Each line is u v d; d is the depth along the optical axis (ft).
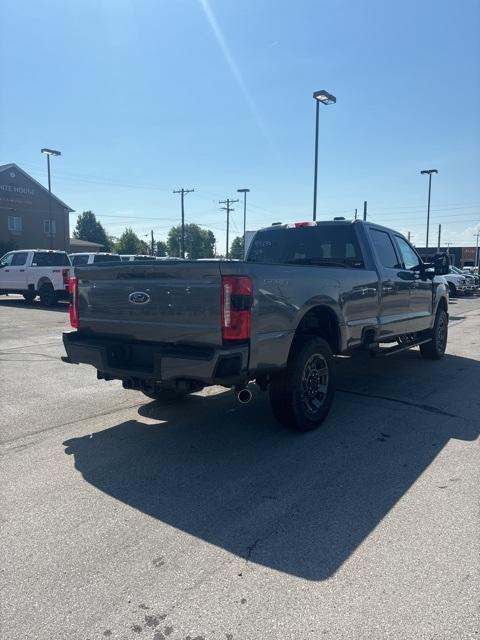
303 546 9.92
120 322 15.37
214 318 13.32
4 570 9.16
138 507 11.48
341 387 22.44
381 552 9.69
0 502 11.69
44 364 26.68
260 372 14.05
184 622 7.87
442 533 10.34
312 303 15.92
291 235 22.48
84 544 9.98
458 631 7.63
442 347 29.43
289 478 13.00
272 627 7.75
